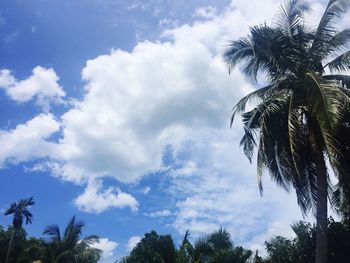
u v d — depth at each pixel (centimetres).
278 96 2167
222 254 3061
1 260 4894
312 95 2003
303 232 2675
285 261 2636
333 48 2258
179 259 3142
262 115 2130
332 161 1953
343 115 2097
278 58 2252
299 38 2292
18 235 5097
